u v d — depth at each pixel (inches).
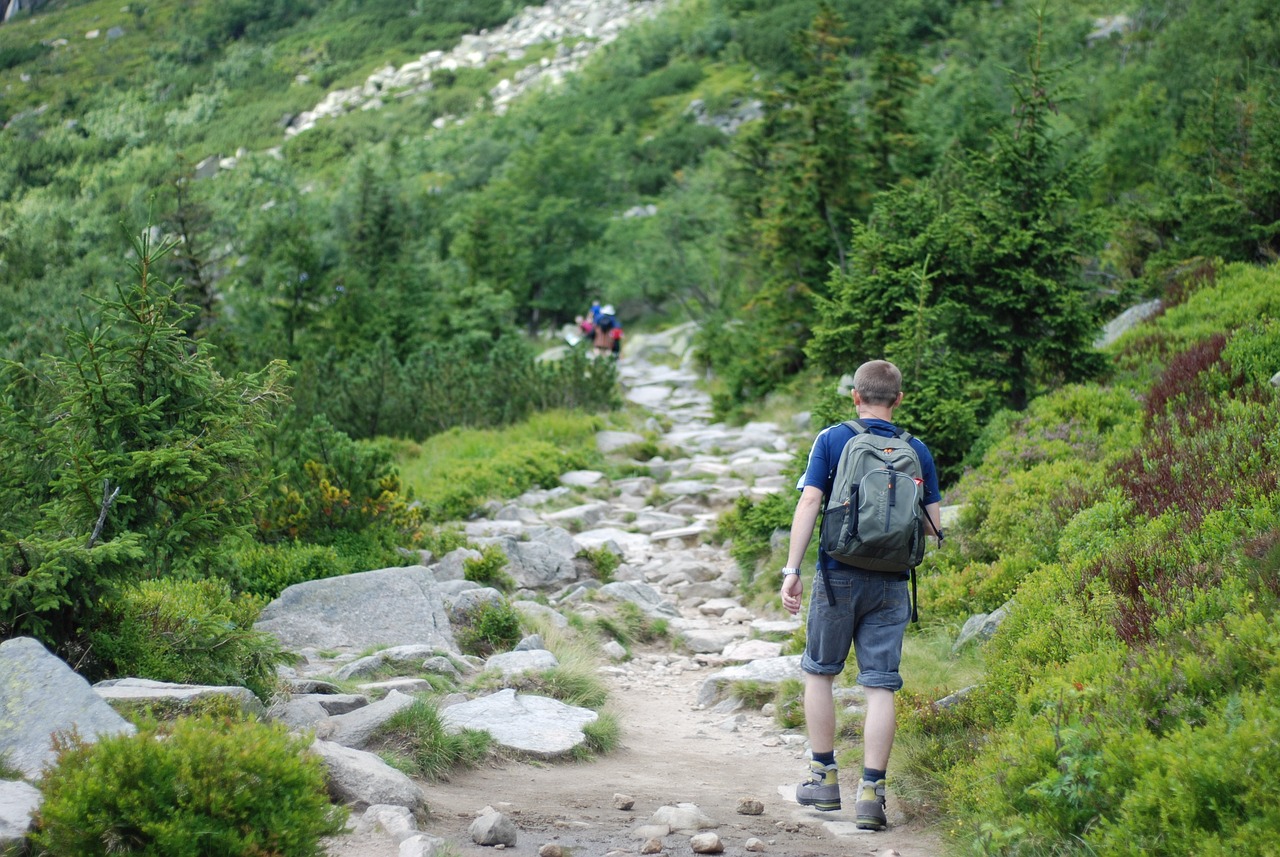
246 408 237.8
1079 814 145.9
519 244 1647.4
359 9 4788.4
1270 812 122.5
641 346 1328.7
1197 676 160.2
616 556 463.5
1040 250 451.2
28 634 196.4
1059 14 1530.5
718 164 1471.5
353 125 3501.5
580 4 4343.0
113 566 207.3
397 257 1437.0
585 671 289.7
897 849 165.3
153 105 3998.5
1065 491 320.2
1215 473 260.5
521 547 432.5
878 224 498.0
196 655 218.7
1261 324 401.7
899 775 197.3
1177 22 1104.2
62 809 127.0
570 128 2332.7
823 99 872.9
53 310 918.4
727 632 366.6
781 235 884.0
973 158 476.7
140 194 2043.6
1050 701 177.6
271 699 223.3
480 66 3944.4
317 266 1072.8
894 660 176.9
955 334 461.7
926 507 182.9
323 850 142.8
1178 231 633.0
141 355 221.9
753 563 437.7
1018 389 461.7
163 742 140.1
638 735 261.6
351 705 229.1
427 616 320.8
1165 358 439.5
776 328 886.4
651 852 159.6
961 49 1774.1
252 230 1315.2
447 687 266.2
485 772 210.4
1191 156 684.7
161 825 127.9
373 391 785.6
